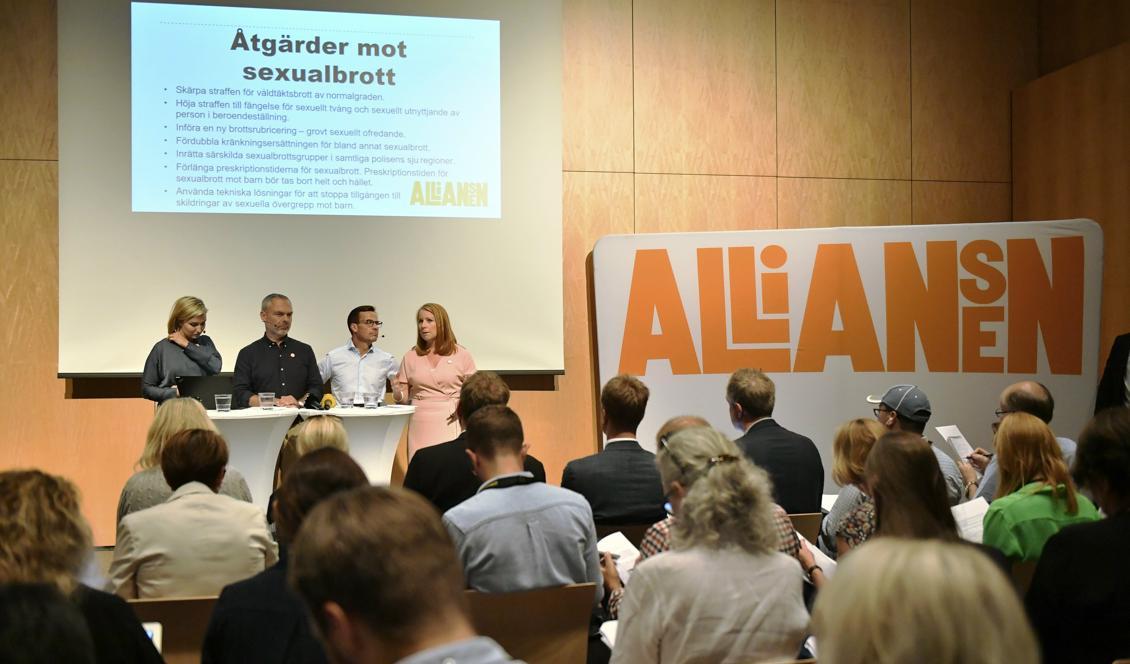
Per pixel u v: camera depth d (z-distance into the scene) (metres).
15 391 5.93
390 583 0.83
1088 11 6.68
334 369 5.85
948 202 7.08
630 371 6.34
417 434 5.68
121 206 5.98
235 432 4.59
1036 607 1.99
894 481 2.01
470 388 3.18
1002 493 2.65
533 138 6.52
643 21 6.78
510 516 2.30
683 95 6.82
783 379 6.26
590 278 6.68
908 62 7.05
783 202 6.92
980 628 0.76
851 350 6.21
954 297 6.14
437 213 6.39
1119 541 1.93
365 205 6.30
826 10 6.98
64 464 5.98
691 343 6.32
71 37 5.93
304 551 0.87
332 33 6.26
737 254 6.30
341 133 6.27
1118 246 6.16
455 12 6.42
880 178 7.01
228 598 1.81
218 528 2.40
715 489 1.86
